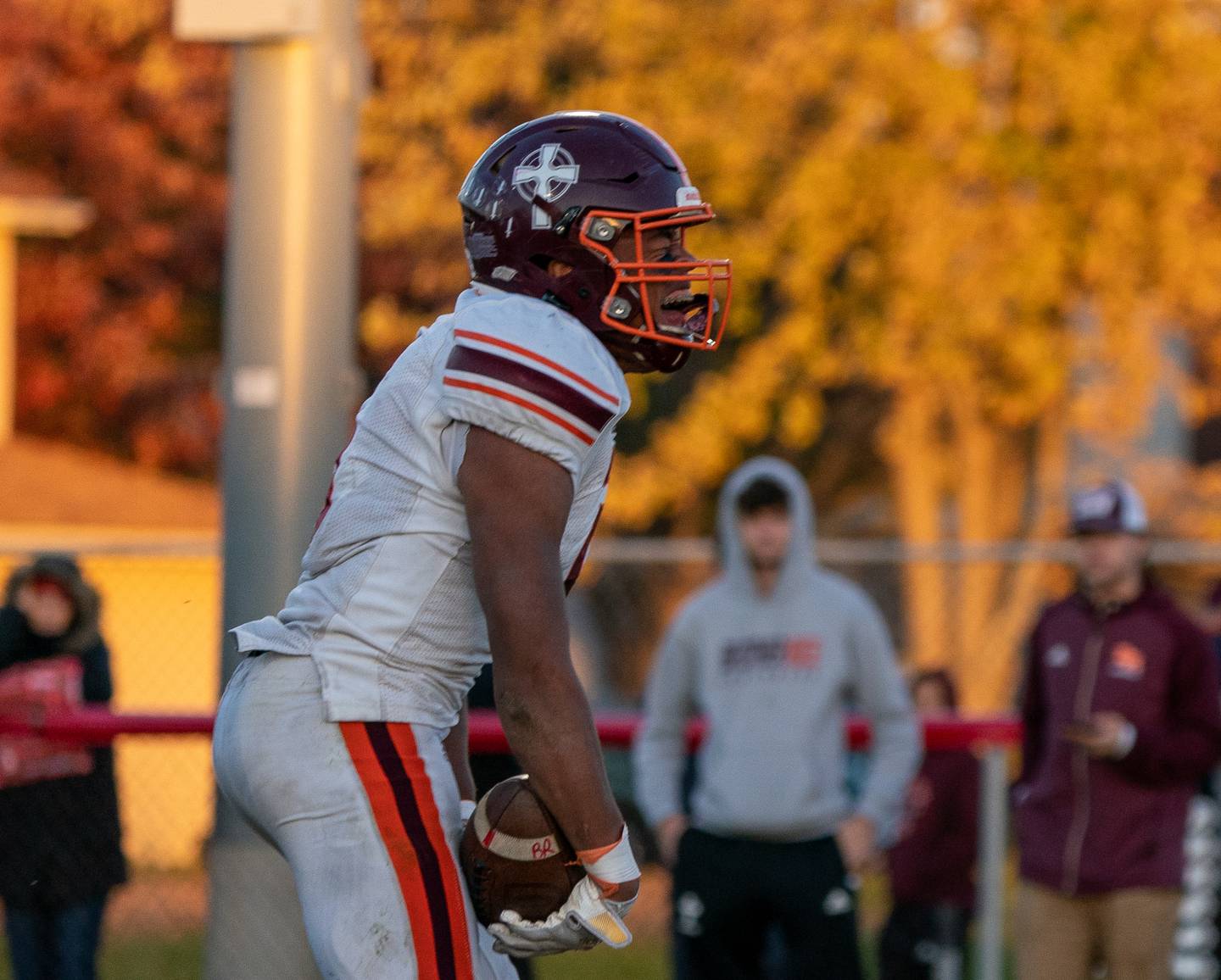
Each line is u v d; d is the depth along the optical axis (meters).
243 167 15.62
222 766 9.40
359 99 16.06
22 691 20.05
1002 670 36.62
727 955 19.06
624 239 9.36
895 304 45.06
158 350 75.75
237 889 15.39
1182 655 18.48
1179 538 48.25
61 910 17.45
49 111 71.94
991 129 44.56
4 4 72.19
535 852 9.07
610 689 36.56
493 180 9.56
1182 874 18.55
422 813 9.09
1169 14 43.06
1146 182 43.84
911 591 36.69
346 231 15.87
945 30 44.06
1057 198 44.25
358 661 9.09
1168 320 47.28
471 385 8.73
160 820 20.83
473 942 9.16
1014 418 47.09
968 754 22.67
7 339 70.31
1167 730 18.34
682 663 19.52
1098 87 42.53
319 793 9.04
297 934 15.37
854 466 58.22
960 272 44.62
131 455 75.44
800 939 18.66
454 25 47.25
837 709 18.92
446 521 9.03
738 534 19.05
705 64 45.53
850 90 44.81
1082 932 18.73
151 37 67.81
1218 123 44.03
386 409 9.27
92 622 20.83
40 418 74.56
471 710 17.17
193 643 35.06
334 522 9.30
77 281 73.56
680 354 9.71
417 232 49.31
